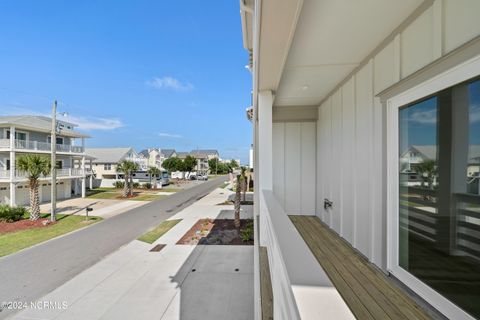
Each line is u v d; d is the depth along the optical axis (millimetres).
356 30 2293
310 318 547
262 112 3180
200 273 5035
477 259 1456
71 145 17828
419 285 1950
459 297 1568
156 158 50406
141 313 3672
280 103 5086
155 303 3932
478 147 1460
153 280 4730
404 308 1823
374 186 2691
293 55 2812
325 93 4316
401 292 2064
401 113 2246
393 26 2223
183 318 3547
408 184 2143
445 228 1716
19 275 5031
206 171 56594
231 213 11594
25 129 15086
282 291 938
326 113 4500
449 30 1659
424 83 1892
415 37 2008
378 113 2613
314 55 2811
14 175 13250
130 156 34438
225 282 4629
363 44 2568
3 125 13758
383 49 2500
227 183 32156
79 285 4559
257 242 3148
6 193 14016
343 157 3617
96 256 6062
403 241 2203
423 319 1683
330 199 4219
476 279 1453
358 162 3102
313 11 1970
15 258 5969
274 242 1312
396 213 2293
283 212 1720
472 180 1497
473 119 1490
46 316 3646
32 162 9945
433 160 1843
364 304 1877
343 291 2086
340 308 580
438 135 1787
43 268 5367
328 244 3385
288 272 756
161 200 16422
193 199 16781
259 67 2398
